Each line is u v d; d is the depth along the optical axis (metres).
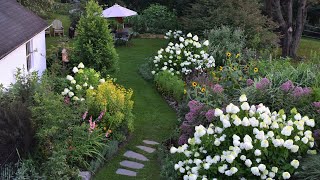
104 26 12.89
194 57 13.85
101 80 10.21
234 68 11.11
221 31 16.44
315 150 6.65
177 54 13.80
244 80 10.34
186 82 12.87
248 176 6.30
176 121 10.45
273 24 19.03
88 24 12.74
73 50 13.29
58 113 7.33
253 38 17.81
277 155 6.35
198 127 6.77
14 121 6.74
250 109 7.00
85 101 8.70
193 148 6.86
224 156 6.26
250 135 6.63
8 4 12.75
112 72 13.28
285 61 12.25
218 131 6.70
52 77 9.84
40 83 8.54
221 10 18.69
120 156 8.45
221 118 6.64
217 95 9.02
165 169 7.46
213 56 14.42
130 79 14.61
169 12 25.59
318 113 7.86
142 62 17.28
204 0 19.44
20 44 10.31
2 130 6.61
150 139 9.34
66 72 12.05
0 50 9.15
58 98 7.67
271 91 8.73
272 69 10.96
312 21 29.62
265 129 6.60
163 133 9.70
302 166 6.23
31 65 12.45
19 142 6.75
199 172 6.48
